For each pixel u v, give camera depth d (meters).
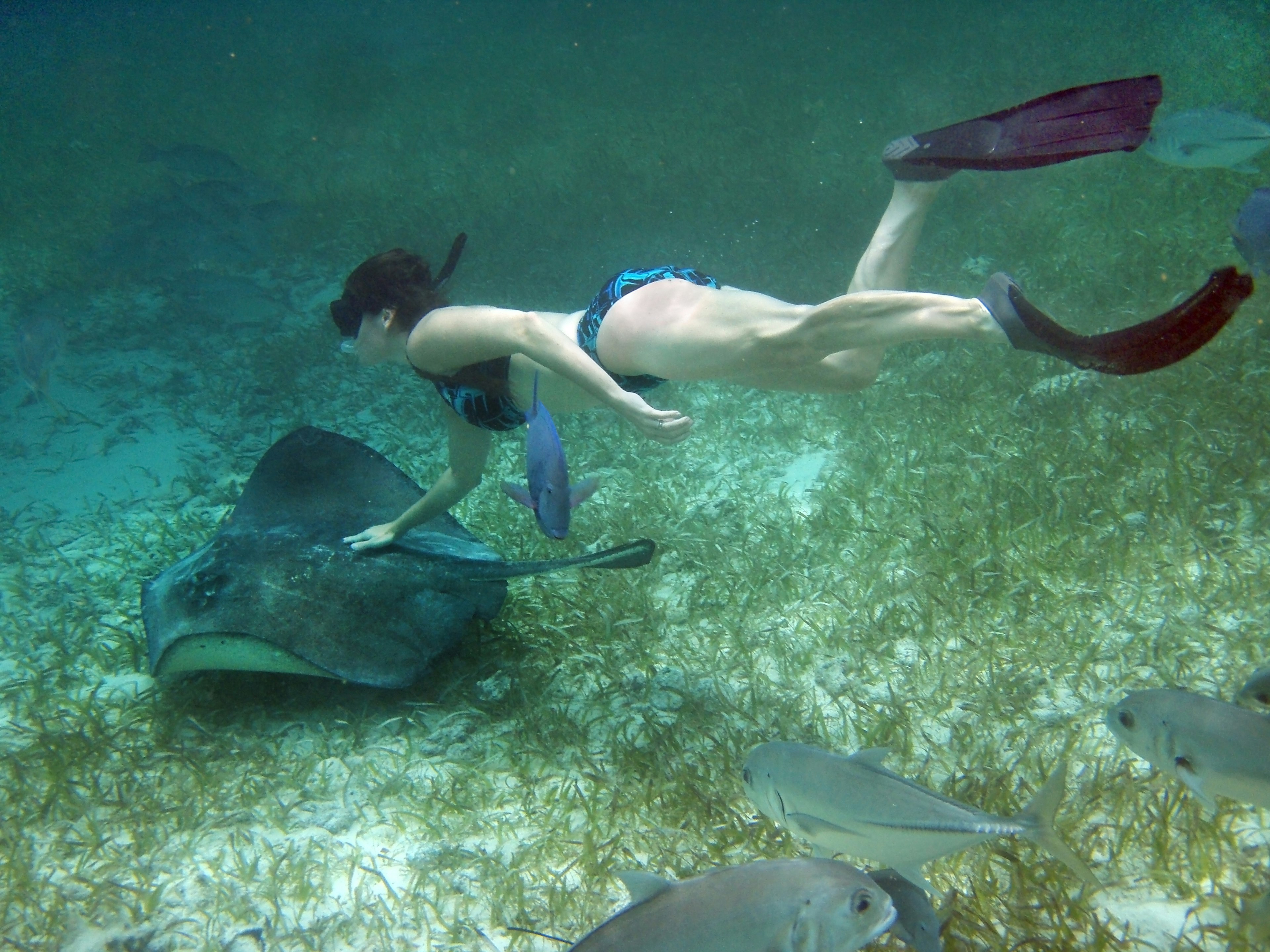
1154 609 3.40
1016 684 3.11
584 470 5.65
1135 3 16.48
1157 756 1.93
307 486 3.98
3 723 3.87
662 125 14.16
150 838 3.01
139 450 6.99
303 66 25.45
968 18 19.66
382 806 3.11
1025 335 2.24
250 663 3.13
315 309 9.20
